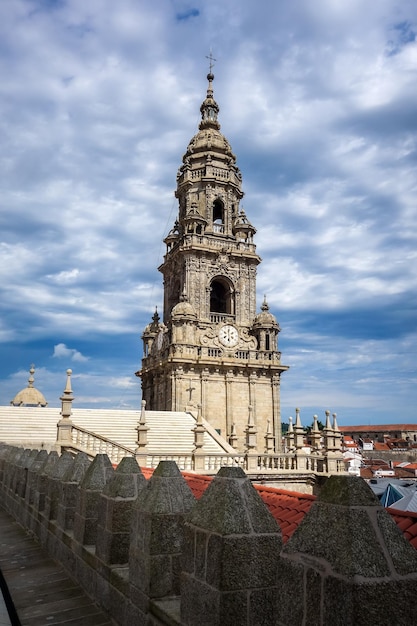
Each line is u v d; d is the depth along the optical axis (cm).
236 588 566
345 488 473
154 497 766
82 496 1075
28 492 1664
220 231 8000
